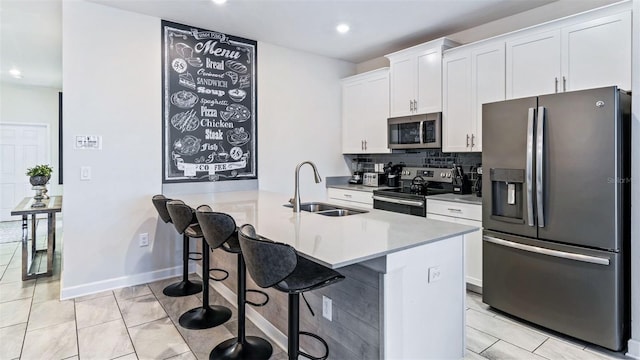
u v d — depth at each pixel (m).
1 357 2.18
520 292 2.63
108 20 3.21
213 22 3.57
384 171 4.77
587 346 2.31
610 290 2.20
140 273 3.46
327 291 1.99
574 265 2.34
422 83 3.90
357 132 4.76
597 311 2.25
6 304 2.96
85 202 3.16
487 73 3.30
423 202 3.58
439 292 1.92
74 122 3.08
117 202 3.31
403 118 4.08
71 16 3.05
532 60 2.98
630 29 2.45
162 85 3.50
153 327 2.56
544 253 2.45
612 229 2.18
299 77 4.52
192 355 2.21
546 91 2.90
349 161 5.12
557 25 2.82
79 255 3.15
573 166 2.31
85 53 3.11
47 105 6.75
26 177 6.66
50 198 4.23
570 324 2.37
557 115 2.38
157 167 3.49
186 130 3.65
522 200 2.59
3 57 4.85
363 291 1.77
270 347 2.27
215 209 2.66
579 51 2.71
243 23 3.61
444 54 3.68
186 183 3.66
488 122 2.78
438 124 3.71
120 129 3.30
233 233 2.10
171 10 3.29
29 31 3.90
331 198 4.77
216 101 3.85
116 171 3.29
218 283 3.25
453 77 3.60
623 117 2.23
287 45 4.29
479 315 2.76
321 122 4.77
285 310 2.27
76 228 3.13
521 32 3.03
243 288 2.19
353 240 1.73
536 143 2.45
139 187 3.41
